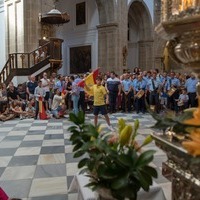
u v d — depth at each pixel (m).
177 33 1.38
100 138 1.46
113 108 12.95
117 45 20.12
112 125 9.05
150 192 2.14
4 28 17.22
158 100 13.21
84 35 21.61
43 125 9.38
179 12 1.38
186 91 12.87
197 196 1.24
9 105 11.09
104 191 1.38
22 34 14.55
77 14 21.95
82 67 21.86
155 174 1.28
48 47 13.83
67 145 6.38
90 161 1.43
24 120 10.65
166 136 1.50
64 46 22.94
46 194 3.71
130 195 1.25
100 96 8.37
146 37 25.38
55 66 13.97
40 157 5.44
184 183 1.32
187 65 1.46
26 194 3.72
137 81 13.27
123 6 20.97
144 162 1.22
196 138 1.13
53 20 14.62
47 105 12.05
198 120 1.20
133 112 13.18
